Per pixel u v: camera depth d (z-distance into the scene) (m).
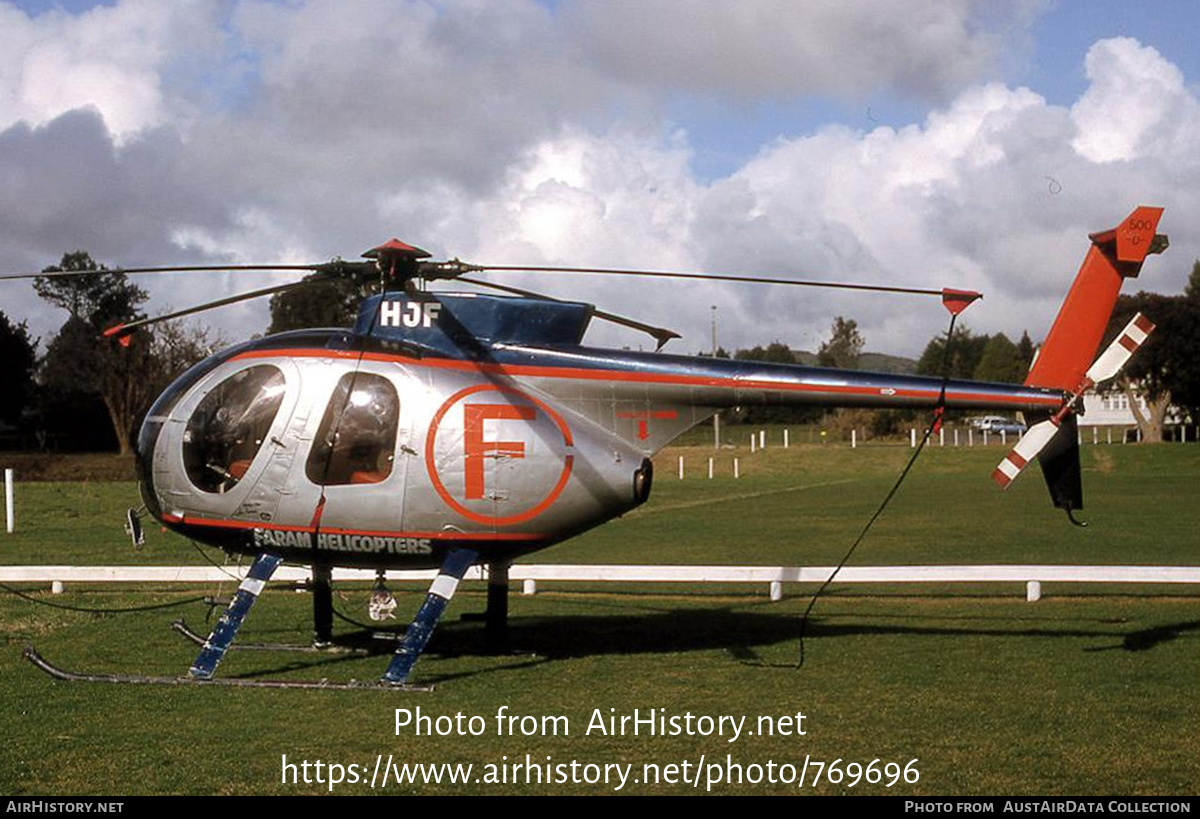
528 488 11.59
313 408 11.48
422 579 18.05
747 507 35.22
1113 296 12.38
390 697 10.54
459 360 11.80
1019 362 111.12
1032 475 53.38
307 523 11.52
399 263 11.62
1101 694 10.49
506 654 12.55
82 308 81.69
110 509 33.25
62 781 8.07
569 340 12.22
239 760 8.59
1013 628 13.99
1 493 39.50
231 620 11.42
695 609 15.94
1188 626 13.98
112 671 11.68
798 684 10.99
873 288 11.34
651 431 12.21
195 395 11.84
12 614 15.30
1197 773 8.16
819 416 101.00
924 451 64.56
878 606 16.03
